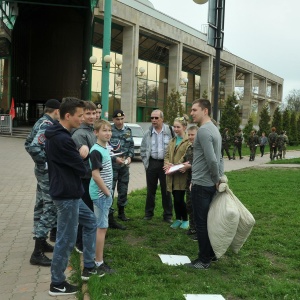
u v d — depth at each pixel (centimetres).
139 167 1756
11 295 410
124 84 3278
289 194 1068
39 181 512
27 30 4197
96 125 469
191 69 4706
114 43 3459
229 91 5131
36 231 508
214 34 733
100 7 2875
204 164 491
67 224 394
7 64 3712
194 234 639
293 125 5309
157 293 407
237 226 483
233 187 1188
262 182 1314
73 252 542
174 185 669
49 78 4172
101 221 461
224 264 514
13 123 3784
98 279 430
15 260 518
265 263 518
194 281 450
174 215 786
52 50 4134
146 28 3375
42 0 3700
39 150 503
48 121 524
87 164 531
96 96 3431
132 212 805
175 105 3256
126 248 559
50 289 412
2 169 1460
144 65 3969
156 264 495
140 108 3947
